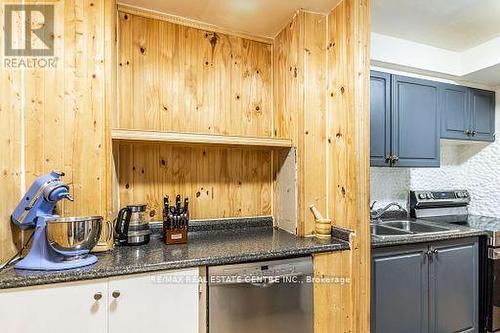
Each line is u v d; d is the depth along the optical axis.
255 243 1.65
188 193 1.96
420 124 2.38
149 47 1.88
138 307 1.25
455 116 2.56
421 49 2.48
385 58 2.33
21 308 1.10
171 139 1.61
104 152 1.47
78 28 1.46
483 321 2.15
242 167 2.11
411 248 1.91
